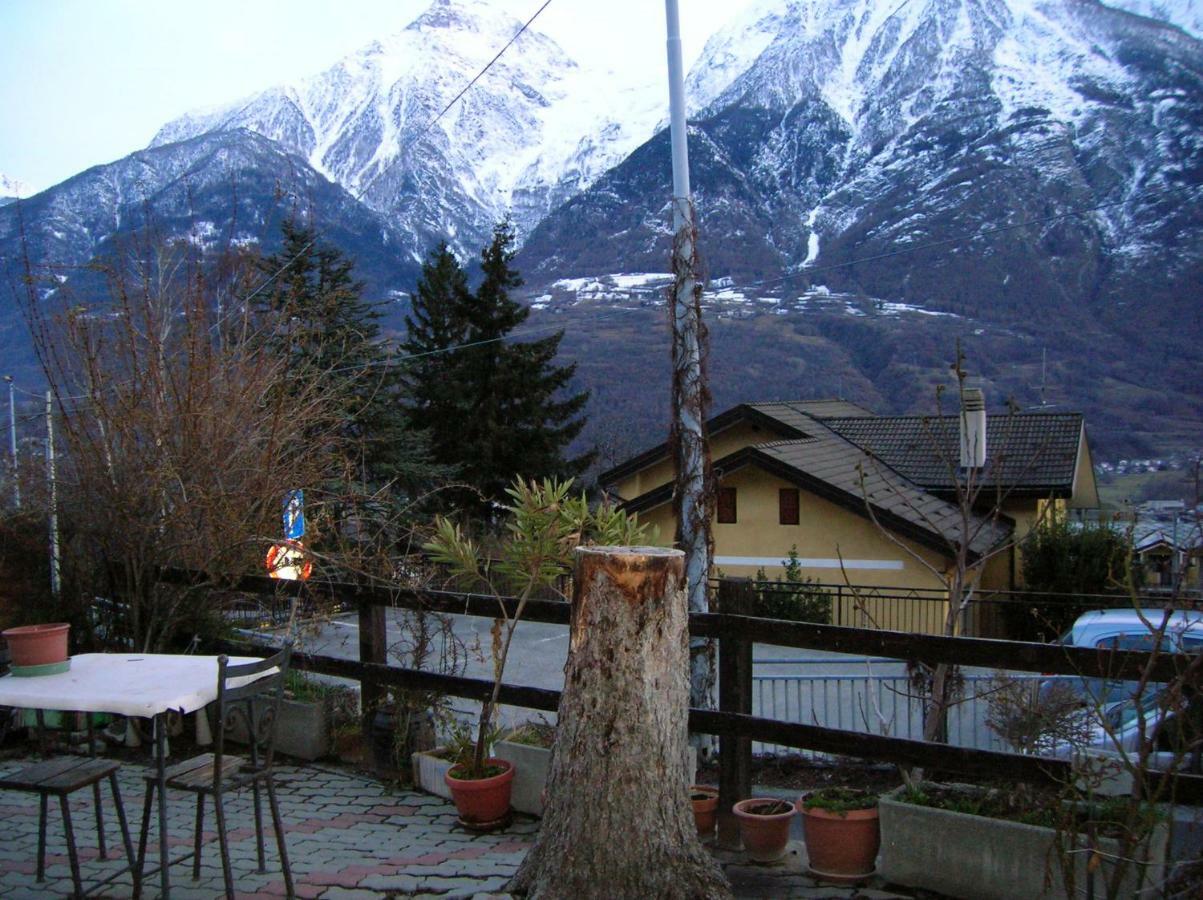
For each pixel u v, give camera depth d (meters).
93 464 7.28
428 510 23.91
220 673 4.24
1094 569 20.92
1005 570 24.91
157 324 7.51
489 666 18.03
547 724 6.24
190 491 7.04
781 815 4.94
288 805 5.99
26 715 7.09
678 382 9.68
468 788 5.50
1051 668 4.23
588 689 4.15
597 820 4.07
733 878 4.77
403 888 4.68
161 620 7.41
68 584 7.62
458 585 7.11
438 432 35.12
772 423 27.70
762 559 24.53
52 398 7.59
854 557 23.59
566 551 5.77
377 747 6.48
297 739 6.84
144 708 4.13
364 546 6.92
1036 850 4.23
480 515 33.97
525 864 4.28
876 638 4.58
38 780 4.28
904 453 27.77
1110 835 4.07
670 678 4.19
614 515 5.93
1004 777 4.31
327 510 7.12
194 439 7.02
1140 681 3.94
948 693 5.85
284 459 7.36
